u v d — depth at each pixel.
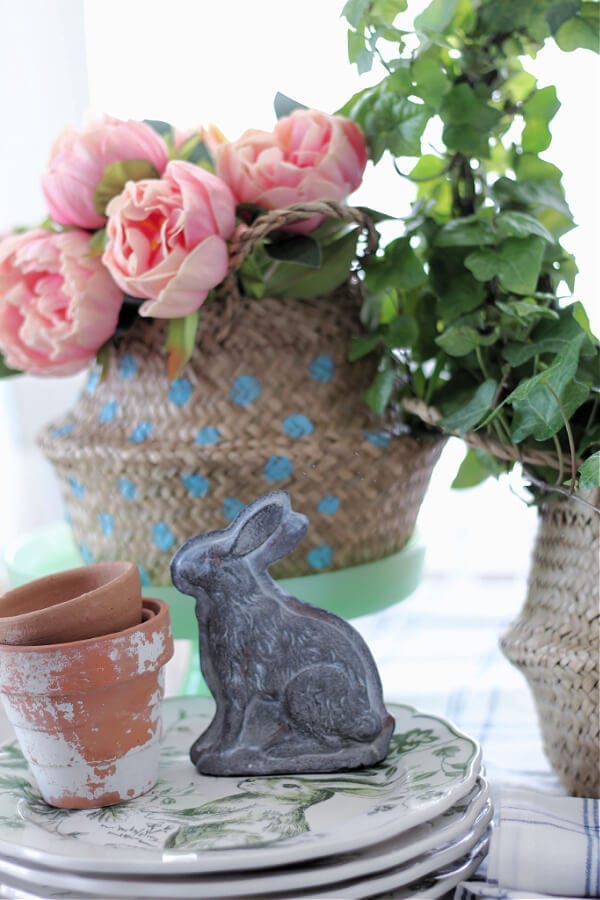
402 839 0.81
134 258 0.93
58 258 0.96
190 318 0.96
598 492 0.90
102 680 0.85
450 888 0.82
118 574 0.89
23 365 0.99
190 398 0.98
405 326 1.00
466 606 1.38
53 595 0.90
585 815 0.86
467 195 1.00
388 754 0.90
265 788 0.87
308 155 0.97
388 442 0.99
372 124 1.00
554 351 0.93
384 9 0.98
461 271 0.98
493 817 0.87
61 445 1.00
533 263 0.94
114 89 1.37
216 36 1.35
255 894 0.79
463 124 0.97
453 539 1.44
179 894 0.78
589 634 0.91
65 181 0.95
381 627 1.31
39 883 0.80
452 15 0.96
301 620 0.90
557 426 0.88
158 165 0.97
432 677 1.16
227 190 0.95
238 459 0.95
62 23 1.38
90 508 1.01
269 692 0.89
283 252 0.96
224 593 0.89
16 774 0.91
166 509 0.97
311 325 0.99
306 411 0.98
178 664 1.29
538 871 0.82
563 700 0.92
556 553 0.94
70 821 0.85
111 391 1.01
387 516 1.01
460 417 0.93
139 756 0.87
